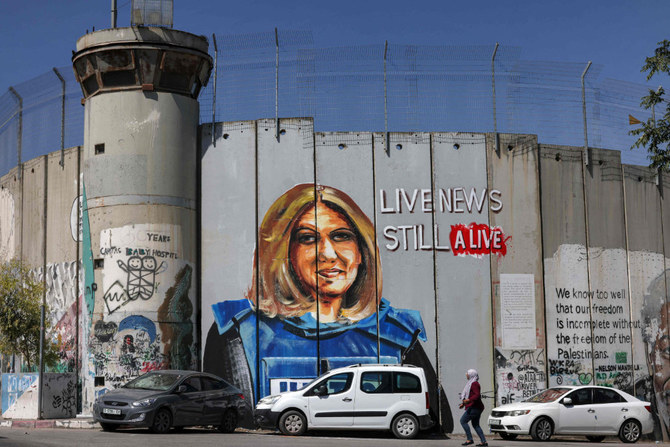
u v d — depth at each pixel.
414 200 25.14
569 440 22.38
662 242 27.41
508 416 20.78
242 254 24.69
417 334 24.50
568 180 26.36
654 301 26.88
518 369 24.83
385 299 24.58
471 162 25.58
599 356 25.77
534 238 25.66
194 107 25.33
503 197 25.59
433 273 24.88
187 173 24.83
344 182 25.05
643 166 27.53
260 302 24.41
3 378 23.78
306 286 24.48
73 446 14.23
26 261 28.38
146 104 24.42
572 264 25.95
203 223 24.95
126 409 18.19
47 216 27.58
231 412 20.23
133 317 23.30
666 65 21.94
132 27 24.20
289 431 19.33
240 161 25.12
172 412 18.61
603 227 26.55
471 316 24.81
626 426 21.19
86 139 24.88
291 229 24.75
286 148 25.14
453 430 24.19
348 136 25.28
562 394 21.22
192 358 24.11
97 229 24.08
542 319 25.31
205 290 24.61
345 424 19.52
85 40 24.67
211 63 25.59
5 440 15.24
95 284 23.83
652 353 26.55
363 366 20.08
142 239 23.78
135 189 24.00
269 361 24.09
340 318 24.38
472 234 25.20
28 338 25.08
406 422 19.67
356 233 24.81
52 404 23.16
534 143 26.06
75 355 25.55
